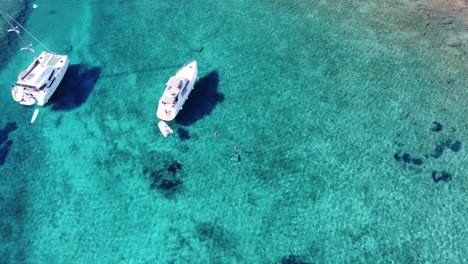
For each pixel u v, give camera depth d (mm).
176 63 39375
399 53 38344
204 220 29547
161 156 32906
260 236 28562
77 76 38625
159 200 30609
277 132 33812
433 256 26844
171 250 28266
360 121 33938
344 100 35406
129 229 29250
